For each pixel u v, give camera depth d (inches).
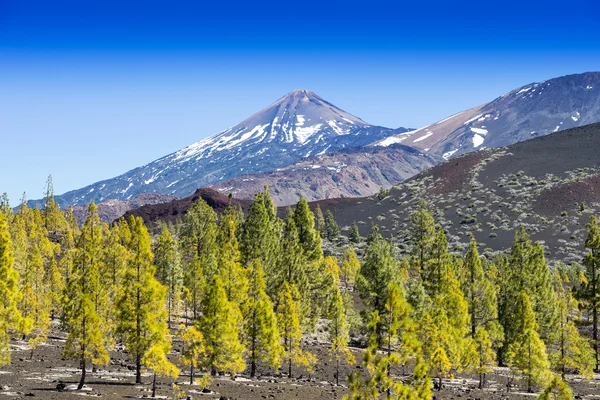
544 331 2994.6
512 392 2150.6
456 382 2320.4
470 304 2918.3
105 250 2498.8
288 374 2308.1
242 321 2153.1
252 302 2174.0
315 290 3152.1
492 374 2650.1
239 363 1956.2
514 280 3181.6
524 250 3223.4
